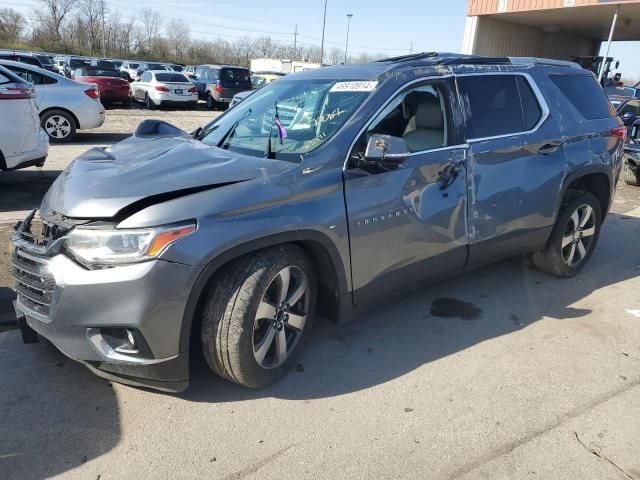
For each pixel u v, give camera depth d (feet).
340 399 9.93
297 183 9.61
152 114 64.49
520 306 14.14
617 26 69.05
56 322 8.59
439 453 8.60
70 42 232.53
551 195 14.19
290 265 9.71
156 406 9.56
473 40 66.69
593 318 13.58
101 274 8.21
